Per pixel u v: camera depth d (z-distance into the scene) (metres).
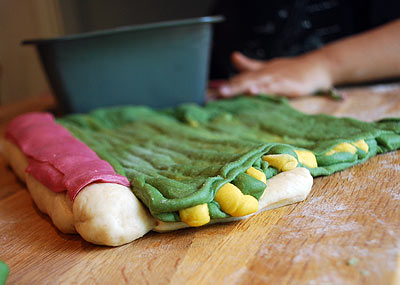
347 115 0.54
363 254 0.29
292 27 0.81
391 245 0.30
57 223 0.36
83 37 0.54
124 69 0.58
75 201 0.35
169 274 0.30
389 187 0.38
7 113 0.73
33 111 0.72
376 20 0.74
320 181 0.40
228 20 0.85
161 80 0.60
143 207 0.35
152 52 0.58
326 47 0.69
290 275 0.28
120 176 0.36
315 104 0.61
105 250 0.34
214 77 0.92
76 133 0.51
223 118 0.54
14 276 0.32
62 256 0.34
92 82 0.58
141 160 0.42
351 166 0.41
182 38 0.59
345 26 0.80
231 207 0.34
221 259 0.31
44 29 1.05
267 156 0.38
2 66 1.06
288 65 0.67
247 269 0.30
